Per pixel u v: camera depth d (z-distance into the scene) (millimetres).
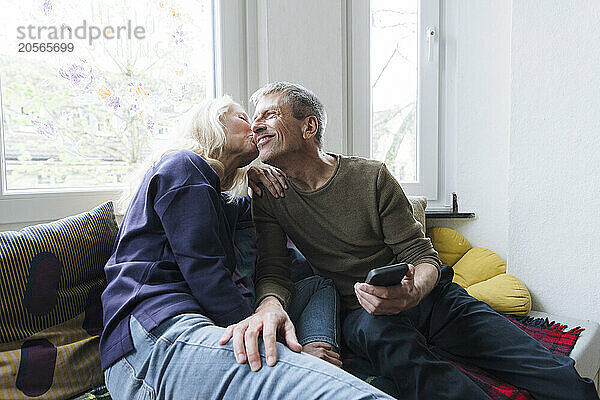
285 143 1478
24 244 1314
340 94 2352
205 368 1056
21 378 1232
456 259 2537
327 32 2303
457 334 1600
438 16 2650
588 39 2107
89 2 1846
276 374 1012
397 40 2650
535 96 2242
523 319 2053
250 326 1102
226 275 1235
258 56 2219
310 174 1544
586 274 2146
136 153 1971
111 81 1903
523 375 1461
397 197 1542
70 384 1301
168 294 1203
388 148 2676
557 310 2223
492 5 2512
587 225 2139
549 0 2189
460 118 2613
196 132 1544
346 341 1519
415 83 2686
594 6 2090
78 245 1407
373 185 1520
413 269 1361
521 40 2264
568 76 2158
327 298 1533
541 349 1493
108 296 1256
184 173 1284
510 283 2199
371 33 2598
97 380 1360
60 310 1354
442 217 2594
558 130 2191
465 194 2625
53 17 1767
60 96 1789
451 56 2660
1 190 1620
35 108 1736
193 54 2111
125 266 1256
